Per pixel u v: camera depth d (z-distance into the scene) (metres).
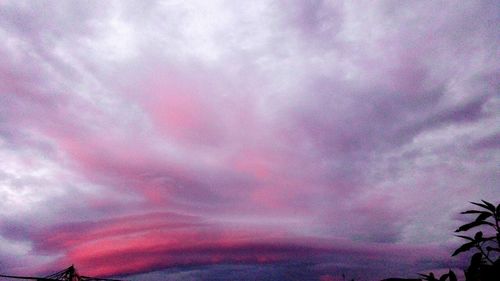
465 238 1.88
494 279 1.55
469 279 1.68
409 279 1.67
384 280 1.69
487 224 1.87
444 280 1.78
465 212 1.97
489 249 1.77
